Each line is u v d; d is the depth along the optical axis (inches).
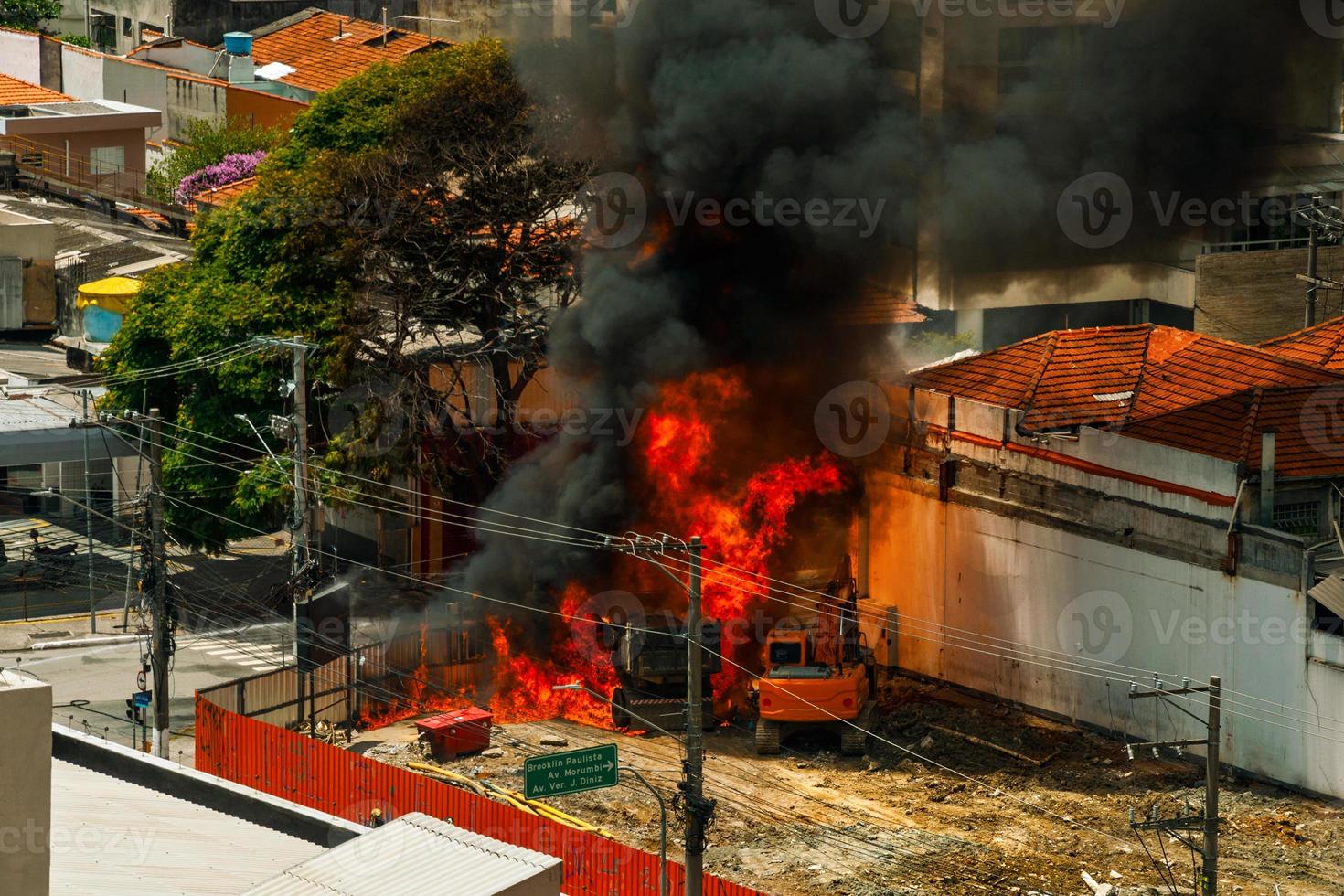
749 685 2034.9
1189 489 1859.0
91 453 2332.7
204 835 997.8
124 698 1995.6
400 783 1549.0
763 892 1455.5
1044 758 1879.9
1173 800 1758.1
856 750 1878.7
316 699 1881.2
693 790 1301.7
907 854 1630.2
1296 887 1566.2
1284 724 1788.9
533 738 1904.5
